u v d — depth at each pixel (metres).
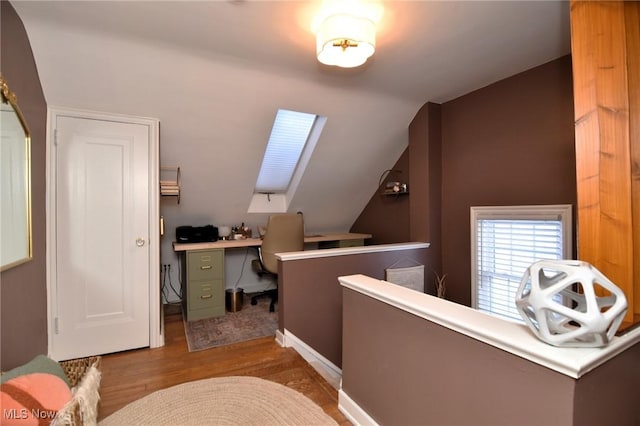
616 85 1.17
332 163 3.83
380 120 3.46
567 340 0.81
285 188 4.27
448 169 3.38
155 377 2.07
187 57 2.28
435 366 1.18
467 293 3.20
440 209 3.46
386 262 3.09
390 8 1.78
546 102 2.54
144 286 2.53
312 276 2.68
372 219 4.57
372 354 1.53
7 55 1.65
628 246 1.13
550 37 2.13
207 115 2.81
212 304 3.32
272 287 4.50
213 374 2.11
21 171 1.73
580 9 1.20
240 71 2.50
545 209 2.54
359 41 1.76
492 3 1.75
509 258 2.83
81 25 1.91
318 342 2.71
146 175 2.54
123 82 2.35
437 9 1.80
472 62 2.49
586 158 1.18
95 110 2.42
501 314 2.90
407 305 1.28
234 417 1.66
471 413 1.05
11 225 1.60
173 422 1.62
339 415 1.71
